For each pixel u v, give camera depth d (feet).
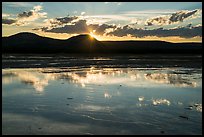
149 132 43.75
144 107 59.41
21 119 49.67
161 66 177.37
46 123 47.65
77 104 61.62
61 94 72.79
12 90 77.77
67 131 43.86
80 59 257.34
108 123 48.01
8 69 140.56
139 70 146.30
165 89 82.89
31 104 61.05
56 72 128.47
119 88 83.61
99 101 65.05
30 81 96.37
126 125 46.98
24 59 231.91
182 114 53.83
